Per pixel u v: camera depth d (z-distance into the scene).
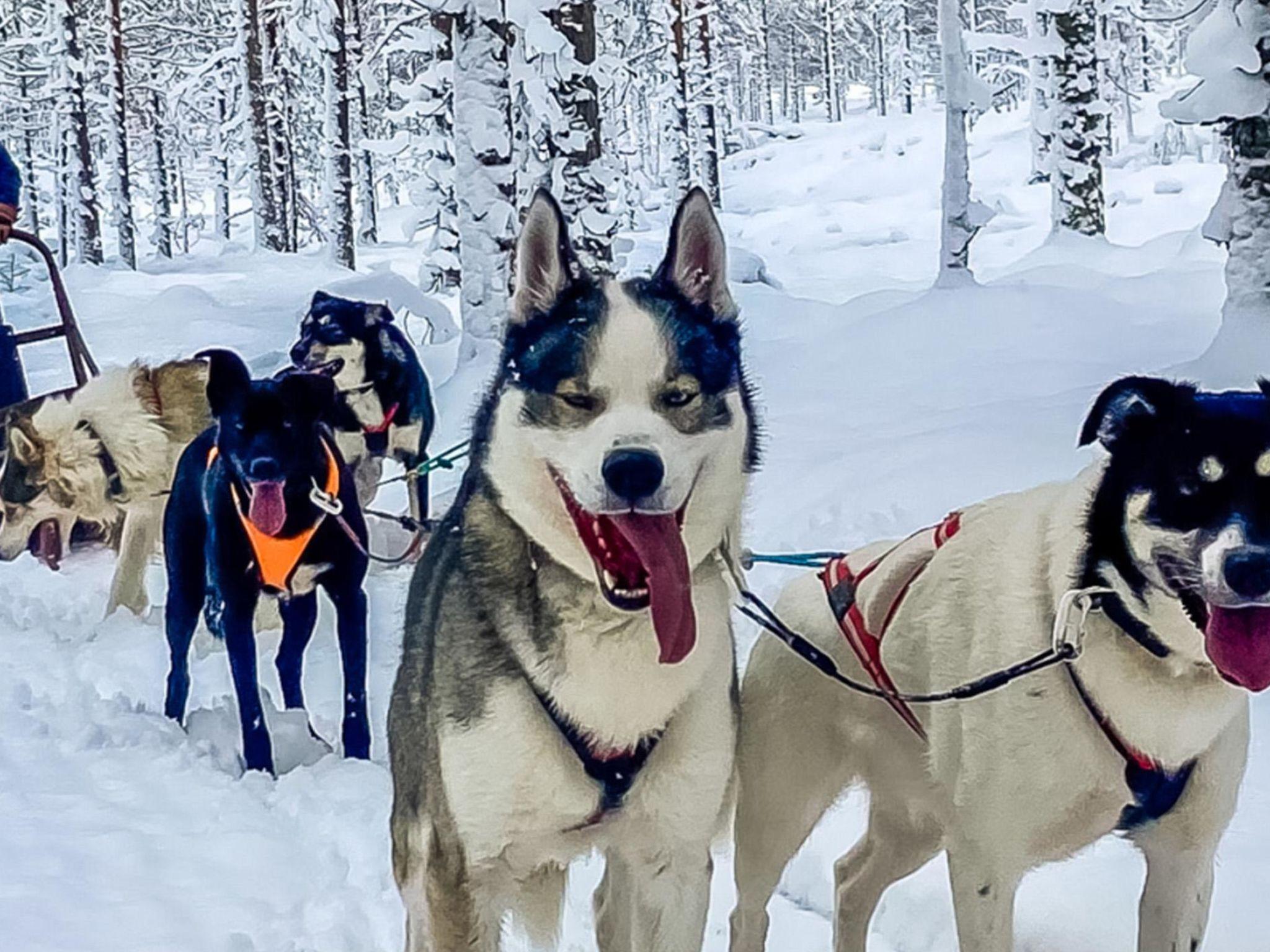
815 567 2.03
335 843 2.17
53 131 16.78
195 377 3.55
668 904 1.67
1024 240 14.20
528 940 1.77
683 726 1.59
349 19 14.24
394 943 1.86
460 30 5.86
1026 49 9.48
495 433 1.58
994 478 3.56
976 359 5.27
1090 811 1.54
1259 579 1.36
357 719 2.61
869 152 22.59
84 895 1.93
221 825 2.20
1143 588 1.46
